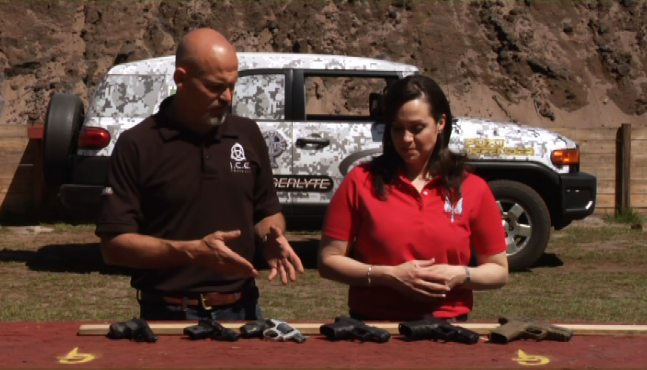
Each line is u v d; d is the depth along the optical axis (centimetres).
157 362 225
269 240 299
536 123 1844
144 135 304
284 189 798
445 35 1927
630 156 1219
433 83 302
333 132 802
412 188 303
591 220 1212
